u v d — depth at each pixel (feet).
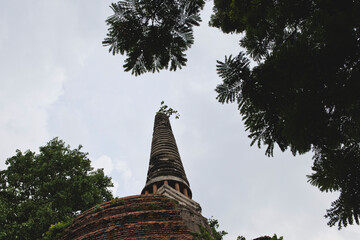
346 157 16.72
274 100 16.39
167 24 19.03
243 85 16.78
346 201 16.72
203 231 38.11
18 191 57.47
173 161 58.75
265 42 19.63
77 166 67.46
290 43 14.94
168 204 40.70
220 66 16.72
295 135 15.11
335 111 14.83
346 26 12.98
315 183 17.79
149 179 54.49
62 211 55.83
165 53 19.67
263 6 18.17
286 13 16.98
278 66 14.60
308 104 14.65
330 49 13.51
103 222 36.96
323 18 13.76
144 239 33.47
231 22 22.50
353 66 13.69
